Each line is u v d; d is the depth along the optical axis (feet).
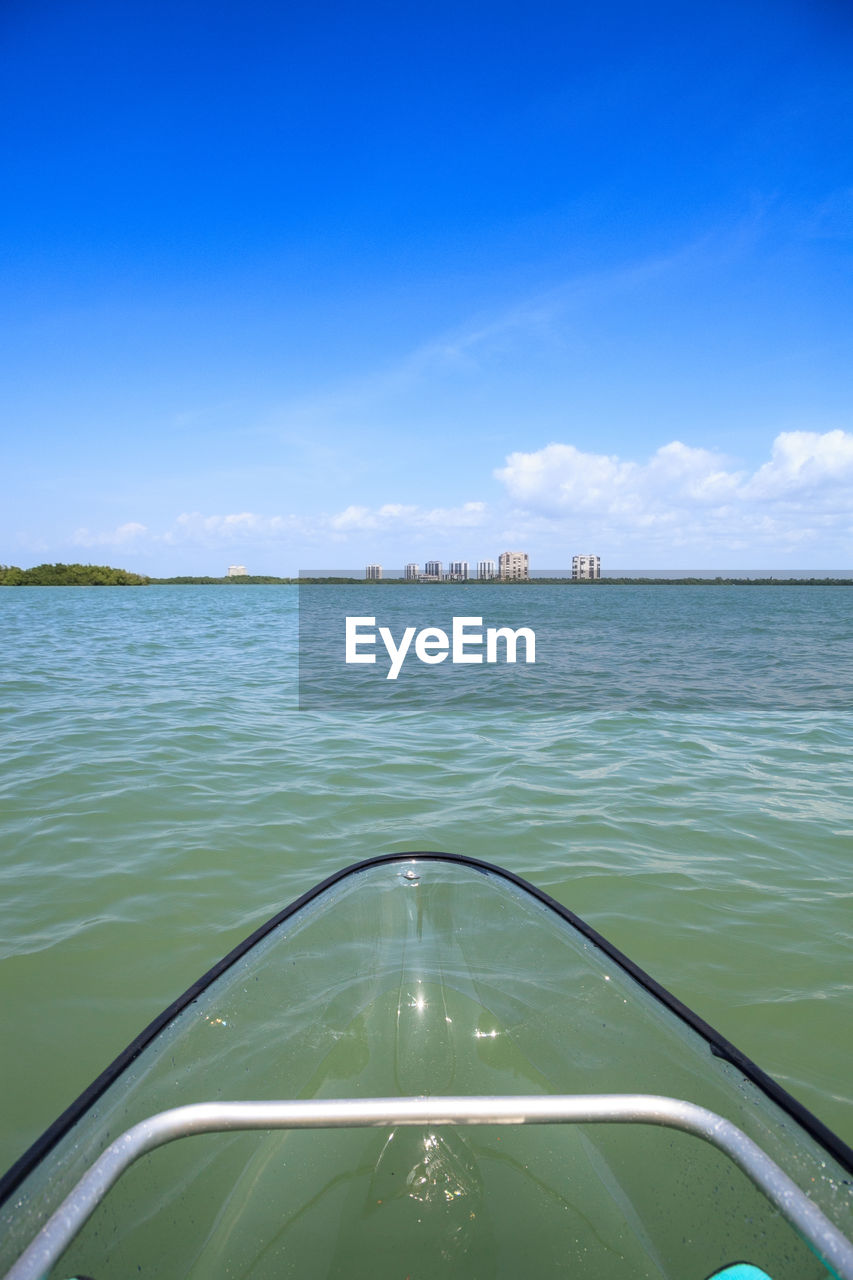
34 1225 4.23
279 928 7.67
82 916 12.55
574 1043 6.48
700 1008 10.16
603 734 26.89
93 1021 9.75
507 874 8.70
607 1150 5.53
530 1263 4.85
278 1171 5.46
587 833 16.58
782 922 12.56
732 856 15.33
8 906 12.87
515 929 7.95
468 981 7.38
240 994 6.72
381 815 17.69
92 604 133.08
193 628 78.38
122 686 36.09
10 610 108.58
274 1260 4.86
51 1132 4.84
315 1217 5.14
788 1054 9.22
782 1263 4.30
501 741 25.62
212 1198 5.14
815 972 11.05
